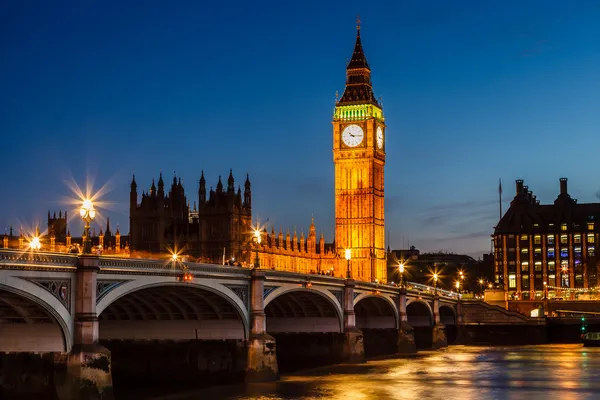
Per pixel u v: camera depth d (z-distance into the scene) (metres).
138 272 80.62
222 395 94.31
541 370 128.12
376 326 164.38
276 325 134.88
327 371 123.88
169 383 102.75
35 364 75.31
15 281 67.81
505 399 96.81
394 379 114.50
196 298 99.19
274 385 102.19
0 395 76.00
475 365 136.75
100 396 73.62
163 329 104.00
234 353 102.19
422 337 188.12
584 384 110.19
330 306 131.38
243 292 102.00
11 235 156.38
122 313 103.88
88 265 74.12
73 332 73.62
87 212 75.19
